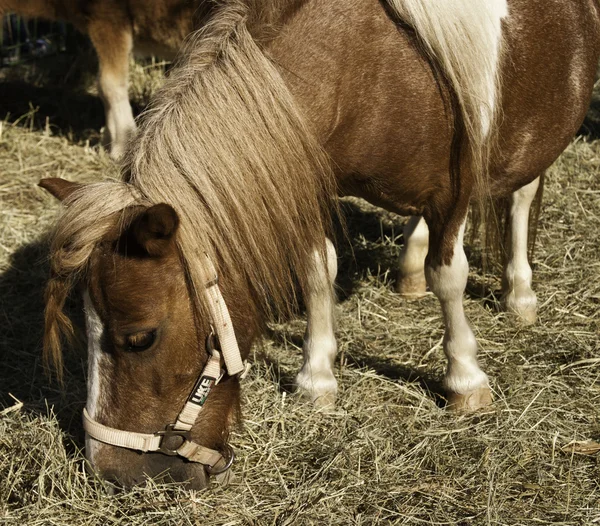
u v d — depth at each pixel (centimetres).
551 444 230
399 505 206
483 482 215
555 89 241
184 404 184
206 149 176
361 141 207
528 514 204
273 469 222
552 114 244
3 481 216
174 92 183
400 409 251
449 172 221
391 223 384
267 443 231
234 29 189
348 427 240
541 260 341
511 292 302
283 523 200
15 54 574
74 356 282
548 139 249
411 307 317
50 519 201
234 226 179
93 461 187
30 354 286
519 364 274
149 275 169
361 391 259
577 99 253
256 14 192
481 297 320
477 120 213
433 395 258
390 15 204
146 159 175
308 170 190
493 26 216
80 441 229
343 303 318
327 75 196
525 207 296
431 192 225
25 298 323
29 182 414
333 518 202
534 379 264
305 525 200
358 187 224
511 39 222
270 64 186
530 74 230
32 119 470
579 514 203
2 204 392
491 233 290
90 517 201
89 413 184
